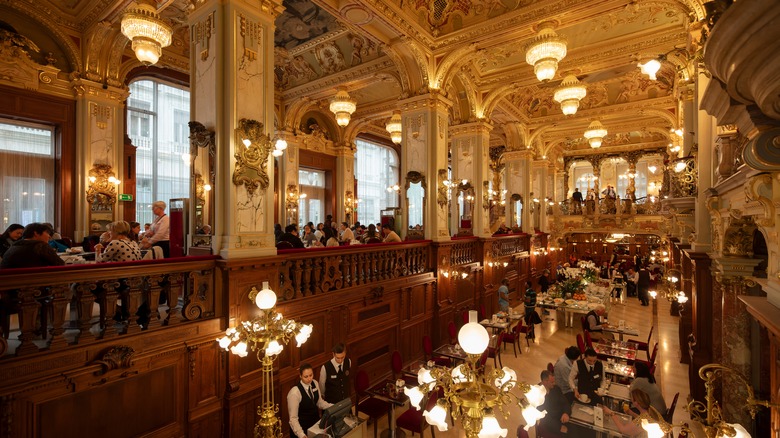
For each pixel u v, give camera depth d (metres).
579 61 9.49
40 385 3.20
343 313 6.27
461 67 9.55
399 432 5.59
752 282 4.61
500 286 11.64
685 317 8.75
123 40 8.52
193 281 4.36
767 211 2.68
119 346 3.66
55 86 8.02
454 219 11.72
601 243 23.14
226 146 4.79
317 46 10.66
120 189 8.77
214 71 4.90
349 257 6.51
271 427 3.76
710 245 6.58
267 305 3.58
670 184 8.70
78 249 6.51
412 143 9.27
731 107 2.33
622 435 4.29
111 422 3.69
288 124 12.93
